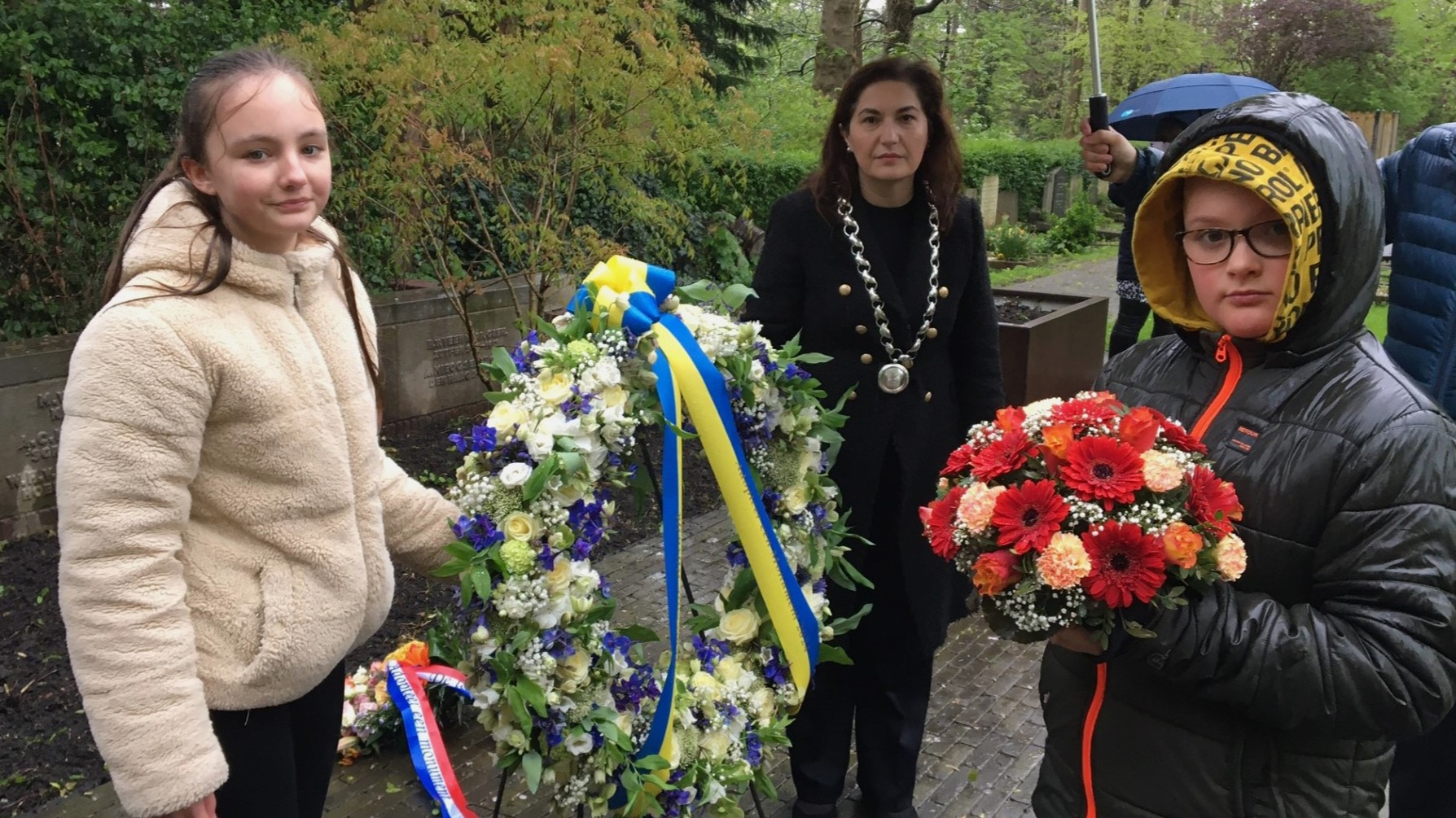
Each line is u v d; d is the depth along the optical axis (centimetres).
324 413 153
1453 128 218
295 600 150
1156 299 157
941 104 223
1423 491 123
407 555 186
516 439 165
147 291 139
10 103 425
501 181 480
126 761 133
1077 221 1523
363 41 413
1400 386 130
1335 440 129
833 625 205
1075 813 156
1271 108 135
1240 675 124
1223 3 1953
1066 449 128
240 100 141
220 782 140
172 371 136
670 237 580
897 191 228
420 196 459
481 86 420
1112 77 1773
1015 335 392
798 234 233
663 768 173
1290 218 127
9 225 427
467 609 166
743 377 185
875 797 252
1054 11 2291
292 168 145
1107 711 149
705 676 186
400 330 511
